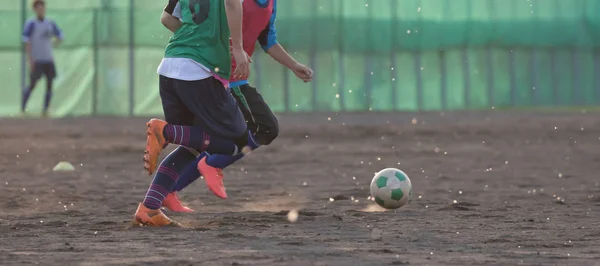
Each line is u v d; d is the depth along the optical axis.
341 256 12.60
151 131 15.81
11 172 31.14
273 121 19.31
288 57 19.50
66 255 12.69
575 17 82.31
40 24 66.56
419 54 80.56
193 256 12.55
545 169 32.56
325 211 19.47
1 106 74.50
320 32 78.56
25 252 13.03
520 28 81.75
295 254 12.74
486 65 81.38
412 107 80.38
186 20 16.27
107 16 74.94
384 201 19.42
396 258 12.46
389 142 47.12
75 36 74.94
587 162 35.44
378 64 79.81
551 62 82.19
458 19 81.12
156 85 75.56
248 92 19.36
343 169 32.84
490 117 67.88
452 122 62.72
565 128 56.09
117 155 39.19
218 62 16.08
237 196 23.45
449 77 81.06
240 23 15.77
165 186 16.56
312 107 78.38
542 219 17.80
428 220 17.48
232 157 18.73
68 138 49.28
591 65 82.56
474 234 15.34
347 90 79.19
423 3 80.62
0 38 74.12
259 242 14.12
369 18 79.50
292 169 32.78
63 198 22.73
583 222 17.30
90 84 74.94
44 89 74.94
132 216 18.52
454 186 26.44
